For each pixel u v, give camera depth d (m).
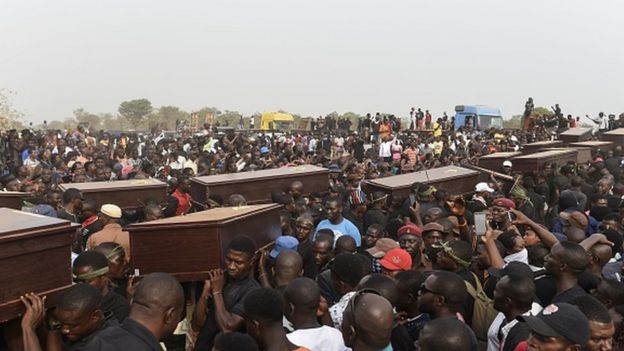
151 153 22.20
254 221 6.11
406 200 9.54
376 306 3.22
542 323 3.03
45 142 21.36
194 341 5.17
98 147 25.84
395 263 5.26
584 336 3.00
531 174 12.74
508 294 4.07
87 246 6.81
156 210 7.46
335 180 13.25
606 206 8.96
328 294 5.54
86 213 8.46
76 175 12.97
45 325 4.10
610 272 5.80
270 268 6.27
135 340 3.10
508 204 7.41
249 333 3.78
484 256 5.83
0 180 11.16
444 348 3.01
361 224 9.17
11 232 3.86
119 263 5.12
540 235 6.17
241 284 4.93
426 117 36.84
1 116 33.78
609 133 20.56
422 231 6.35
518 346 3.62
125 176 14.59
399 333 3.99
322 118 44.97
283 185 10.31
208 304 5.13
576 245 4.69
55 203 9.70
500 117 37.75
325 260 6.27
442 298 4.03
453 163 19.03
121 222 8.62
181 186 10.52
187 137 32.91
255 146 23.98
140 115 86.94
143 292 3.25
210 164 17.30
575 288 4.65
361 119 43.59
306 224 7.03
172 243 5.20
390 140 27.89
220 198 8.90
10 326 3.99
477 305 4.77
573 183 11.12
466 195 11.59
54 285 4.18
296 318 4.09
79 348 3.53
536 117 33.06
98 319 3.76
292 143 29.94
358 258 4.79
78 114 87.19
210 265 5.12
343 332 3.39
